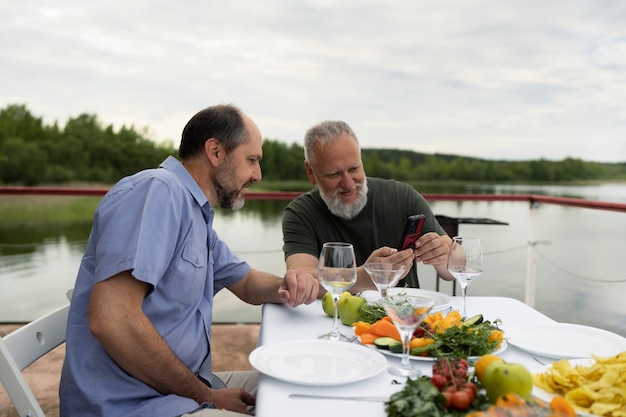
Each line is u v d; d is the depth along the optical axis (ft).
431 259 5.90
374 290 6.00
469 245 4.73
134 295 4.19
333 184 6.82
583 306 26.73
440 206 17.70
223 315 21.67
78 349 4.40
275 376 3.48
